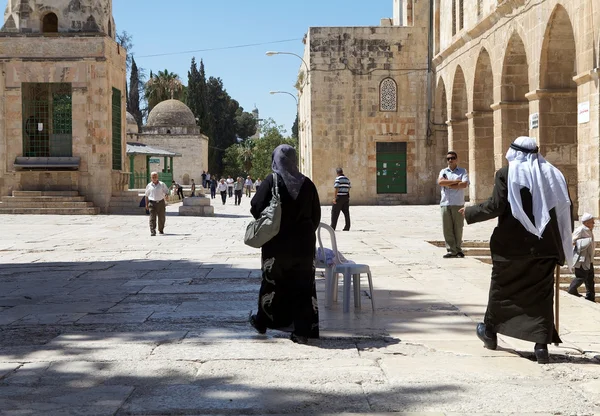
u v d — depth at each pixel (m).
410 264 12.91
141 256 15.18
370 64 42.34
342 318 8.05
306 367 6.00
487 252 16.17
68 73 32.88
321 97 42.41
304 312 6.91
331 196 42.62
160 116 75.75
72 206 32.44
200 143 74.31
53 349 6.74
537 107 24.78
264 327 7.12
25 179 33.22
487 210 6.23
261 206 6.94
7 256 15.86
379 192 42.81
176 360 6.28
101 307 8.98
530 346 6.68
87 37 32.84
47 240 19.91
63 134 33.50
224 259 14.23
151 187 21.12
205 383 5.58
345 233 20.70
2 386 5.57
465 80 34.91
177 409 4.97
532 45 25.39
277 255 6.94
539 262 6.04
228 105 102.38
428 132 42.38
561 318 7.93
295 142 82.62
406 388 5.39
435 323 7.76
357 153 42.59
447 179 13.94
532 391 5.30
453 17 37.78
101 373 5.90
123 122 36.25
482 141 33.56
